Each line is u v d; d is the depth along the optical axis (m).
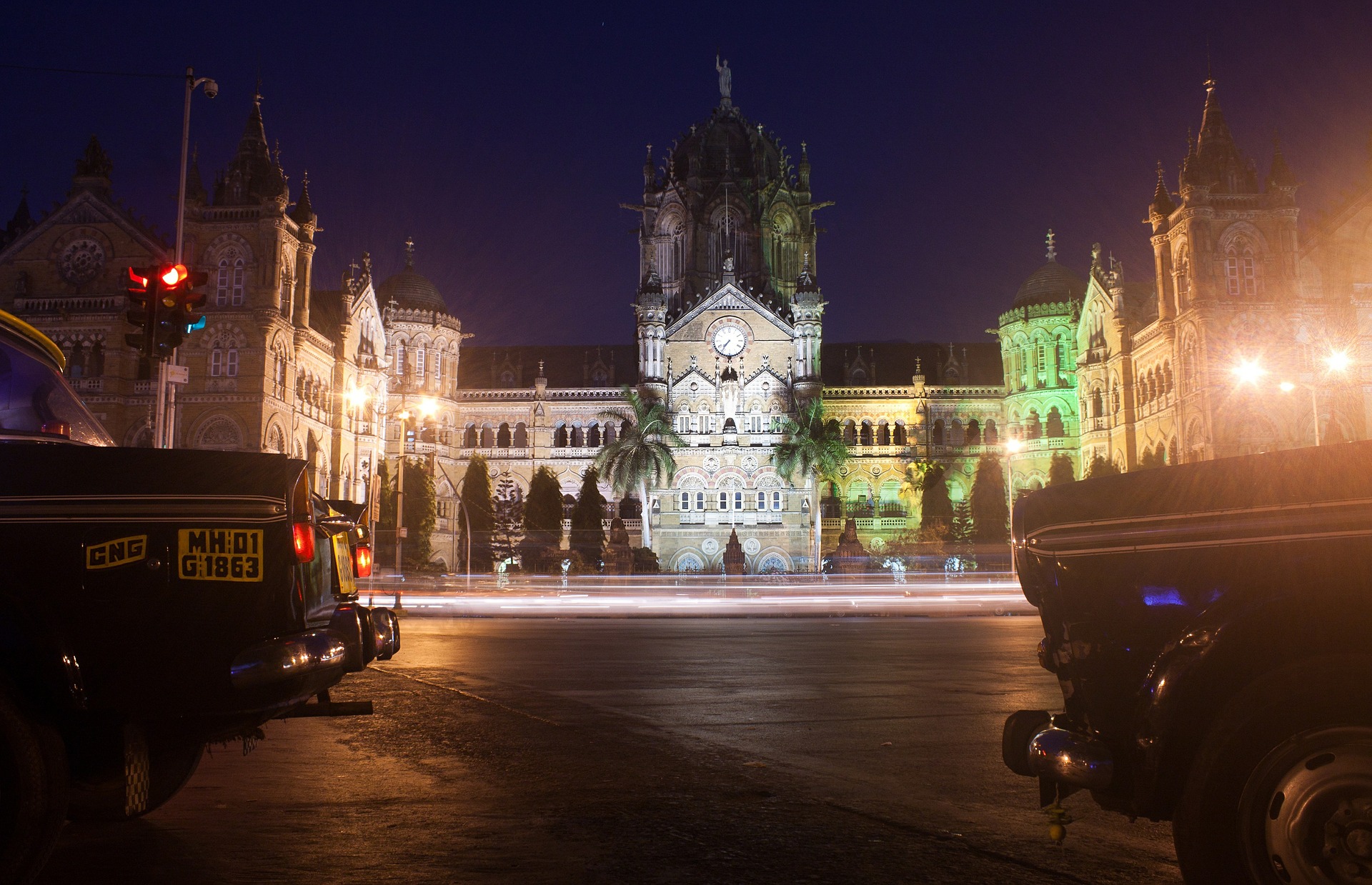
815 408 100.44
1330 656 5.53
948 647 27.09
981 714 15.07
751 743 12.67
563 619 42.56
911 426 112.06
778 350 108.06
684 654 25.17
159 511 7.25
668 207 119.25
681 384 107.06
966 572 92.88
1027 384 107.62
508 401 111.62
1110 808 6.65
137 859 7.82
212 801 9.73
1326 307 74.12
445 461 108.56
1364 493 5.59
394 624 12.05
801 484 104.00
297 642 7.45
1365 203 74.06
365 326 98.94
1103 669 6.34
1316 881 5.30
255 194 79.94
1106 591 6.38
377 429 99.00
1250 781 5.55
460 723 14.20
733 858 7.66
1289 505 5.79
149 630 7.15
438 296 111.38
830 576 90.56
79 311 75.75
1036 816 8.95
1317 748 5.41
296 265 83.06
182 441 75.62
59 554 7.06
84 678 6.99
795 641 29.55
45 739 6.74
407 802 9.62
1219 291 75.31
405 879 7.23
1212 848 5.62
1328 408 73.25
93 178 78.50
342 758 11.84
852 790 10.00
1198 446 75.25
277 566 7.44
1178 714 5.90
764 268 118.12
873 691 17.75
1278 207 75.38
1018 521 7.25
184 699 7.16
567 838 8.27
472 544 96.75
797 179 126.44
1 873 6.48
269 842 8.25
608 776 10.72
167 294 25.34
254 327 76.62
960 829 8.51
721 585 82.44
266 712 7.45
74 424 8.52
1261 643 5.76
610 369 116.69
